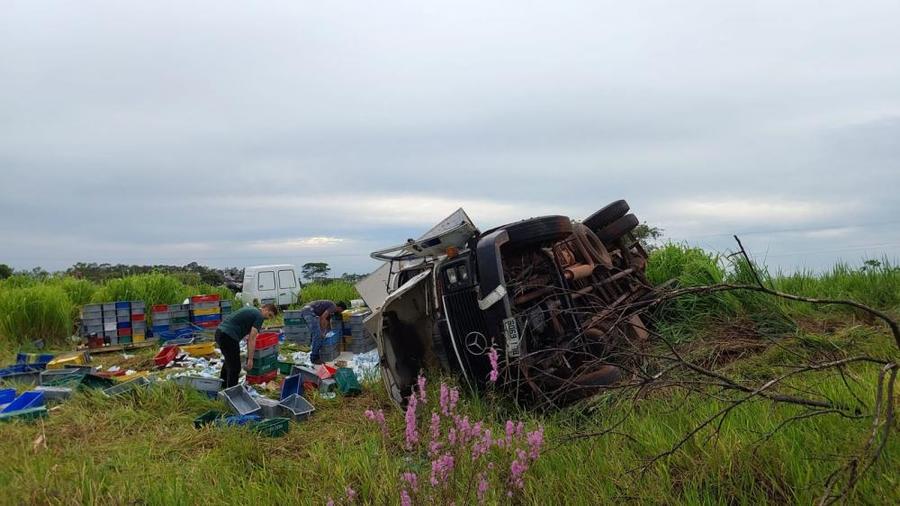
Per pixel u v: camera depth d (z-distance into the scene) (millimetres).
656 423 4910
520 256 7352
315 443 6188
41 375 9250
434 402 6574
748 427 4453
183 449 6121
